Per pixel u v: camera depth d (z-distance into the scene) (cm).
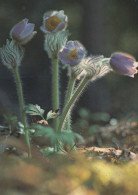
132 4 269
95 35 220
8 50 72
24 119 72
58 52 74
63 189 54
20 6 262
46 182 55
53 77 76
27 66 247
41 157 69
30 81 235
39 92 229
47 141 89
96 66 72
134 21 274
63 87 230
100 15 220
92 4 219
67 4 273
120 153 70
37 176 56
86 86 77
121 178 57
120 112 208
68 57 71
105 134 102
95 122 136
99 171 59
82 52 71
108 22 262
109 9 259
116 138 100
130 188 55
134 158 69
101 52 221
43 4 262
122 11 269
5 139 73
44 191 53
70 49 71
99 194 55
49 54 75
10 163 59
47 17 70
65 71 232
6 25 259
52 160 66
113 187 56
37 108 71
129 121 107
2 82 205
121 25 273
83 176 57
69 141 64
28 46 256
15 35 71
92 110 213
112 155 69
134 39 278
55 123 75
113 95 241
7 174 55
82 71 75
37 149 74
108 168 61
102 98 215
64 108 77
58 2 271
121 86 247
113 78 246
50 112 72
